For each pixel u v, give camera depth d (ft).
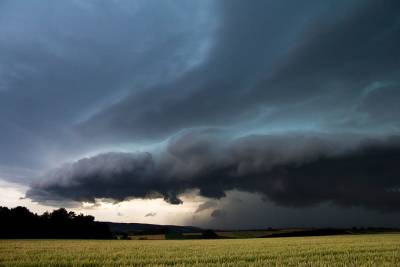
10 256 65.98
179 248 96.99
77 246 108.78
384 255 64.34
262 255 66.69
